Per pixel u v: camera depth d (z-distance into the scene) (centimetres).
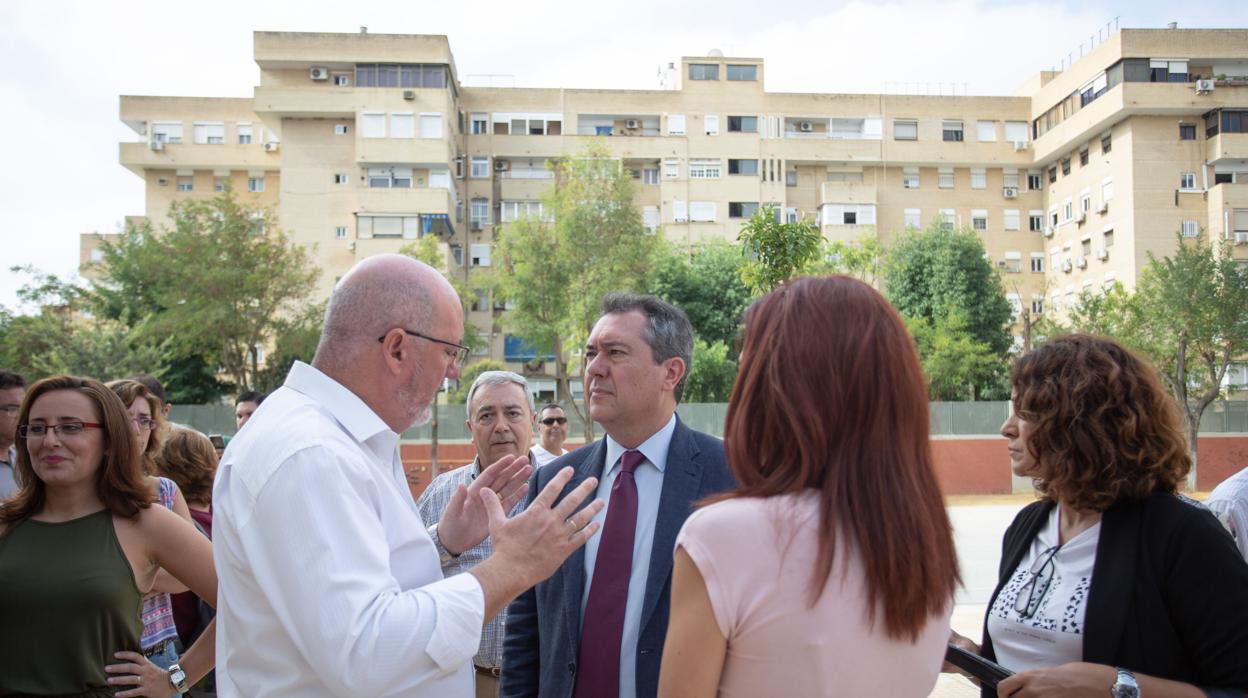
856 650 168
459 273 4394
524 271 2980
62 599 314
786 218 4569
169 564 340
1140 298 3048
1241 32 4022
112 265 3506
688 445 312
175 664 332
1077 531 267
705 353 3228
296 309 3638
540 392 4259
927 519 173
